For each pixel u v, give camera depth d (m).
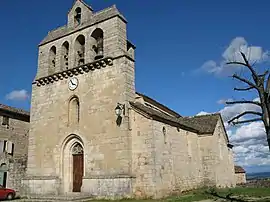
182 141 25.41
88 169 21.20
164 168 20.89
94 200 19.36
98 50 24.17
